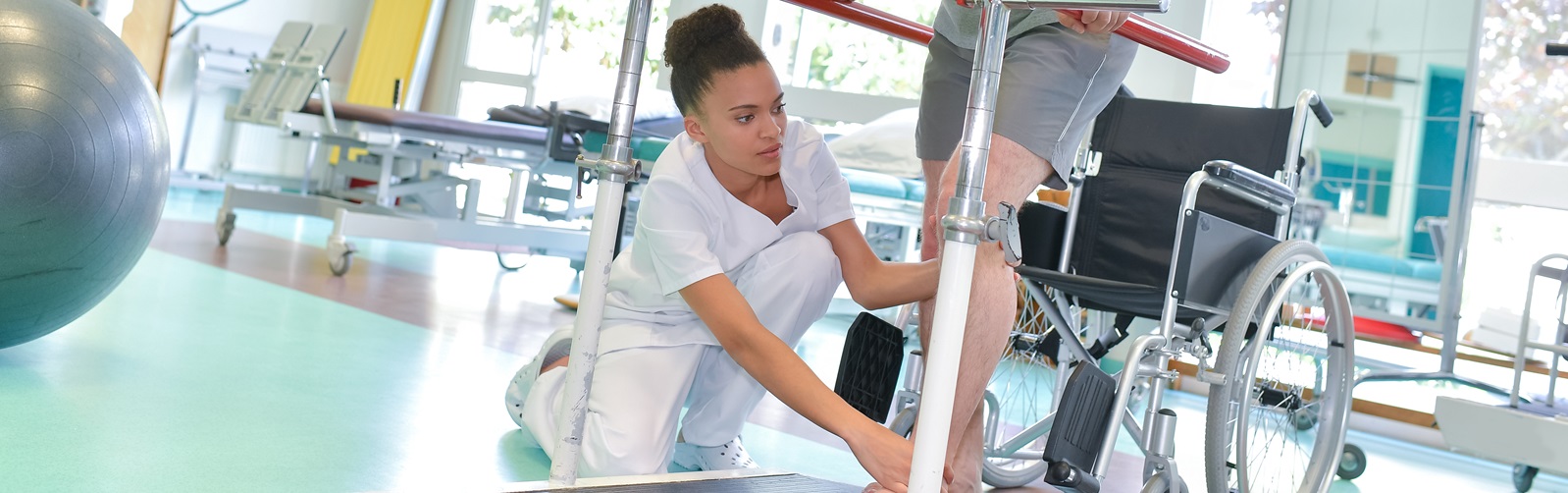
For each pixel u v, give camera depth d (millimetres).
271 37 7391
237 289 3465
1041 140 1413
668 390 1675
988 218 928
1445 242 3670
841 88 5492
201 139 7211
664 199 1520
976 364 1354
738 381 1748
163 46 7000
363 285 3969
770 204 1680
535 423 1840
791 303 1663
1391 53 4184
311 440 1810
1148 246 2391
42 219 1905
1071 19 1319
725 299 1419
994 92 922
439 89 7434
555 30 7105
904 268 1637
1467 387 3943
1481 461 3135
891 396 1669
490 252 5961
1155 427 1628
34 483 1432
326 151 7648
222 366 2307
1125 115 2447
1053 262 2369
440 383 2416
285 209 4629
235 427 1835
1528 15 4488
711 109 1458
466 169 6844
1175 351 1670
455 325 3303
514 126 4379
